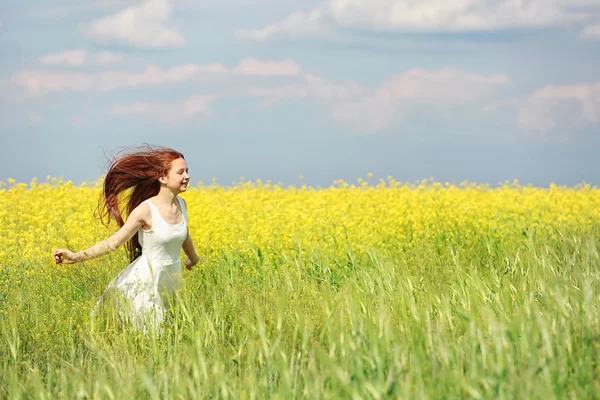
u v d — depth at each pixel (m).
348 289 7.55
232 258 11.02
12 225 12.54
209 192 19.66
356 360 5.08
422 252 11.46
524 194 19.98
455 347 5.49
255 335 6.66
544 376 4.80
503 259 10.43
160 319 8.06
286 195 19.38
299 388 5.36
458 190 20.64
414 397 4.70
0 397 5.60
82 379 5.59
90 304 8.12
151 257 8.62
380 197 17.91
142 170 8.64
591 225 14.37
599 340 5.50
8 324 7.38
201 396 5.18
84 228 12.11
